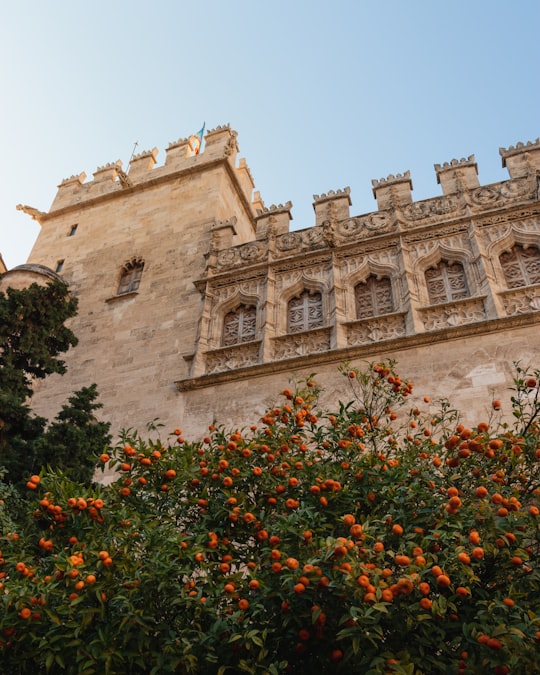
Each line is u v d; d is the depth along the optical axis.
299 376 16.92
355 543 6.62
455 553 6.62
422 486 8.24
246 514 8.09
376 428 10.16
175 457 9.45
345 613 6.23
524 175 19.80
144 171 30.39
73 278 25.53
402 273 18.36
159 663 6.24
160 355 20.05
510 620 6.28
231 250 22.34
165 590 6.73
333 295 18.73
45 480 8.41
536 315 15.30
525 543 7.41
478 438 8.59
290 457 9.21
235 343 19.38
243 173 30.92
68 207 29.97
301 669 6.78
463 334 15.84
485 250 17.92
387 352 16.39
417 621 6.30
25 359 16.06
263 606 6.48
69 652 6.35
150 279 23.44
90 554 7.26
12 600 6.58
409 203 20.81
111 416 18.69
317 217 22.62
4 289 22.09
